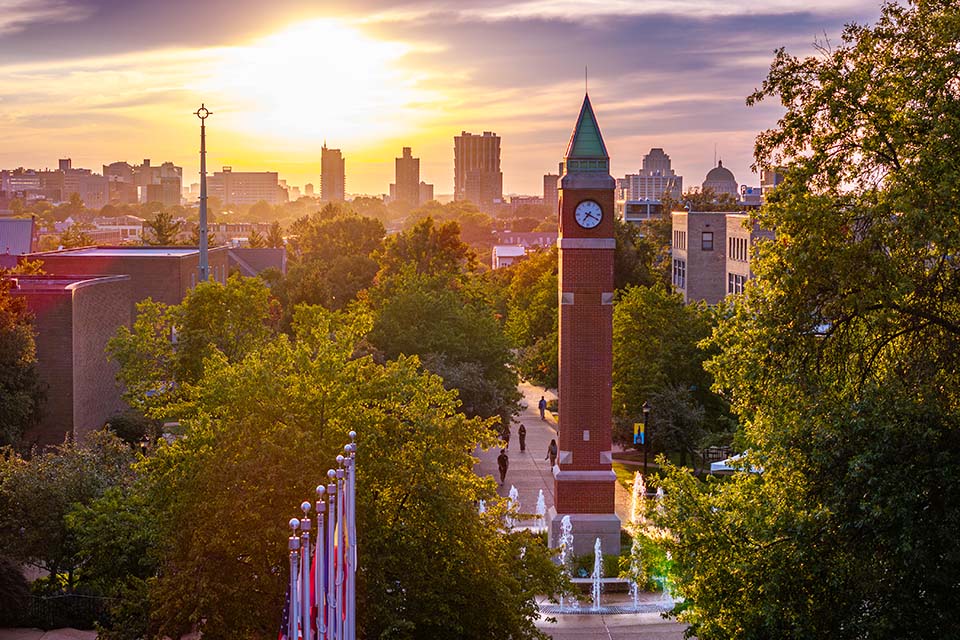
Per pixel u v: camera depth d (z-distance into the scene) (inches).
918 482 942.4
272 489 1079.6
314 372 1242.6
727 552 1063.6
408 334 2819.9
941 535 918.4
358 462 1146.0
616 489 2384.4
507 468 2455.7
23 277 2940.5
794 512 1030.4
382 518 1152.2
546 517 1975.9
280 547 1071.0
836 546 1005.8
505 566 1183.6
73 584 1581.0
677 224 4478.3
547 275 4126.5
